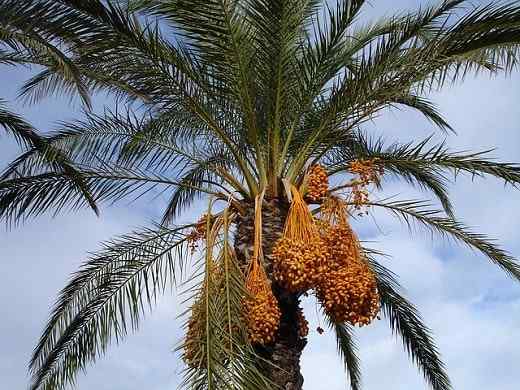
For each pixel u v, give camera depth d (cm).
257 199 947
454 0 1012
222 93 1010
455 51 967
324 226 918
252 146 1036
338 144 1170
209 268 819
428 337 1274
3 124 1189
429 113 1228
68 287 1164
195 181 1285
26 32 980
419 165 1078
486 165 1034
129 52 966
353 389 1423
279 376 904
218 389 729
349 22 1001
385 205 1136
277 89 1003
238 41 962
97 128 1156
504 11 930
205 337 760
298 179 1005
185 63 991
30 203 1159
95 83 1088
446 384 1278
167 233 1128
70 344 1141
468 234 1123
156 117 1113
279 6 952
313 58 1019
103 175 1148
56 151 1146
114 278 1112
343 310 896
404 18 1080
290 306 924
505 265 1116
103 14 931
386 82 1004
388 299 1267
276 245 900
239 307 806
